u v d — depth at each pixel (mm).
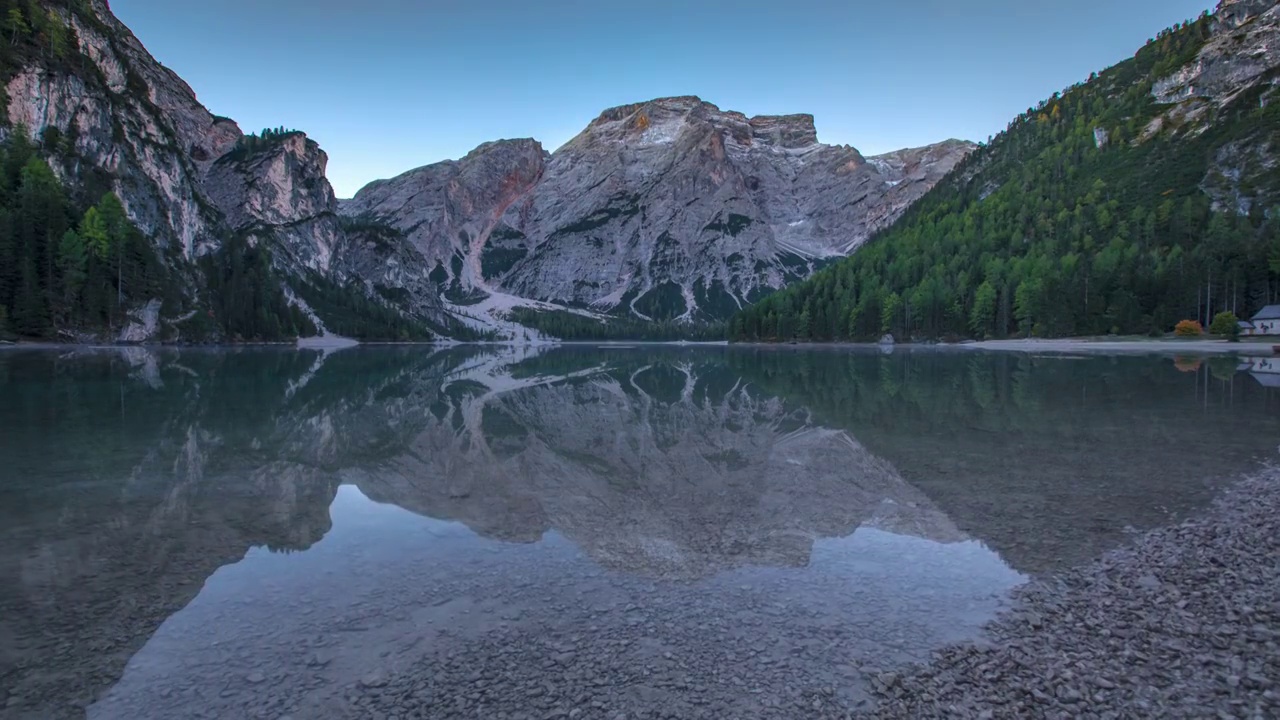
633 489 14727
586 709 6008
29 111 107188
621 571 9594
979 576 9297
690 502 13570
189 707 6055
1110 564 9617
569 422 25812
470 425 24922
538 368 65375
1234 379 39094
